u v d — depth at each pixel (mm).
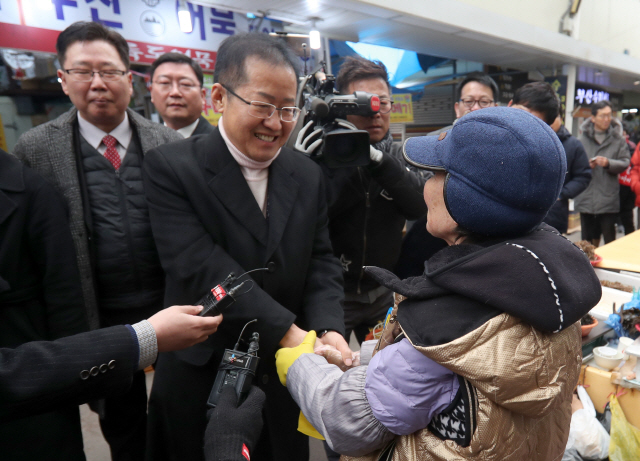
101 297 1592
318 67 1587
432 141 771
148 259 1596
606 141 4289
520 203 646
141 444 1733
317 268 1333
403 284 739
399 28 4520
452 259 702
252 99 1056
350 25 4367
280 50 1071
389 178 1571
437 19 4281
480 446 653
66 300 1291
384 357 724
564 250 690
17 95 2842
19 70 2830
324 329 1182
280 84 1057
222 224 1163
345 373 807
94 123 1546
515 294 624
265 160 1166
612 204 4336
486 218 669
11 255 1156
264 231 1186
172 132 1703
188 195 1144
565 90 6977
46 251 1246
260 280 1185
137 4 3301
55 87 3006
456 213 696
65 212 1323
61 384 769
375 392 717
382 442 757
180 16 3518
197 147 1201
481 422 644
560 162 646
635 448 1530
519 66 7148
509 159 629
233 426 788
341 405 757
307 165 1328
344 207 1689
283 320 1082
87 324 1368
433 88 6750
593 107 4344
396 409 698
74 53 1436
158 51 3465
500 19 5016
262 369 1196
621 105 10930
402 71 6195
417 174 1756
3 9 2727
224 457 736
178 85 2297
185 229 1142
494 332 633
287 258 1215
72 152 1514
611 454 1539
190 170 1149
